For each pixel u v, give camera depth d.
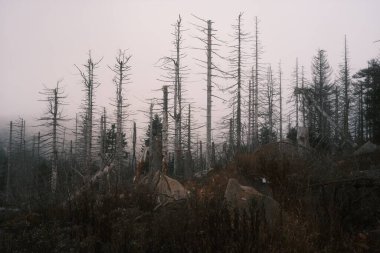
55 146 37.59
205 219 5.86
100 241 6.38
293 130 25.52
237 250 5.05
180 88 36.72
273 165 8.83
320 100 36.53
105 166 12.29
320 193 7.41
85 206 7.66
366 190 7.63
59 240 6.65
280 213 5.95
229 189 7.49
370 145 14.97
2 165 57.69
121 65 40.06
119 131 34.97
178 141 33.53
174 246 5.48
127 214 7.39
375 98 26.50
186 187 11.34
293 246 5.25
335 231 6.00
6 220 8.69
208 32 28.59
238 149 13.80
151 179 10.92
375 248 5.75
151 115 34.88
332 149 18.31
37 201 9.02
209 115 28.08
